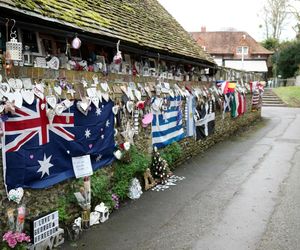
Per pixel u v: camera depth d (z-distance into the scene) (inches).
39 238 205.6
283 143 594.2
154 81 363.3
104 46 279.4
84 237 231.1
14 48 182.2
